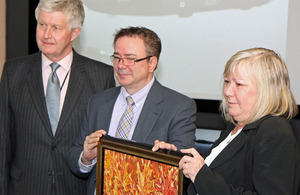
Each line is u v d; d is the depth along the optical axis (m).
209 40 2.93
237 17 2.85
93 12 3.19
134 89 1.63
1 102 1.94
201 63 2.96
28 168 1.87
